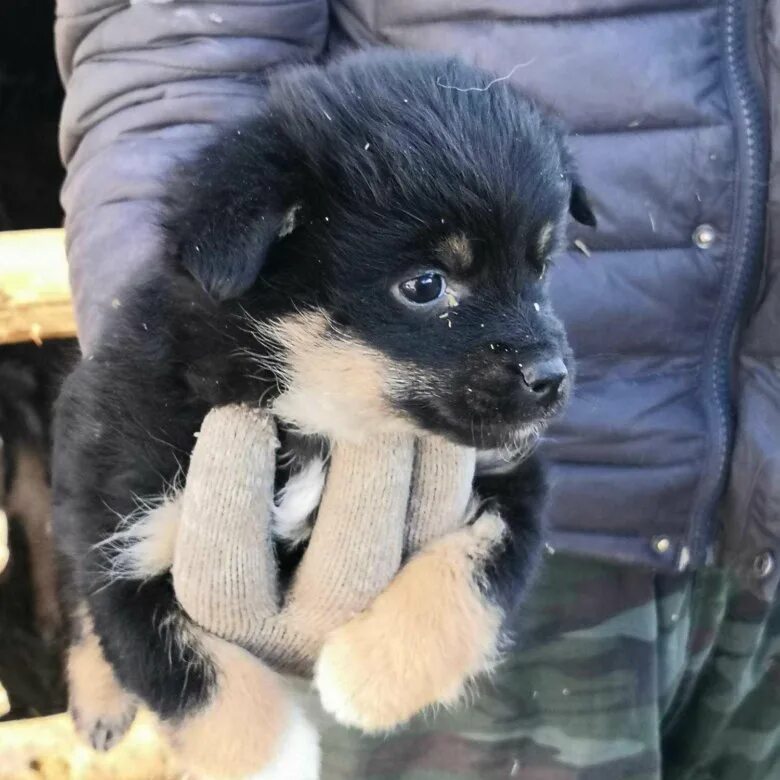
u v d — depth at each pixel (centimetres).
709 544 38
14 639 62
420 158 27
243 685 28
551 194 29
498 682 40
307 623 29
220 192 26
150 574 29
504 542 30
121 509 29
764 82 35
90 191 37
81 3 40
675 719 45
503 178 27
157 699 28
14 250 48
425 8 38
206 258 25
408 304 28
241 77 39
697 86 35
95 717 42
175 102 38
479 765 41
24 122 62
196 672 28
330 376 28
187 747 29
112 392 29
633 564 38
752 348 37
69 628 43
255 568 27
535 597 39
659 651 41
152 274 30
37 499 62
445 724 41
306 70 31
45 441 61
